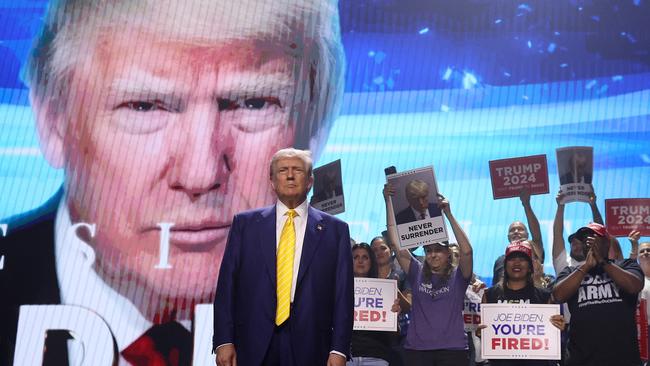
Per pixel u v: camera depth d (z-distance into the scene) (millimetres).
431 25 7863
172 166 7816
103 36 7883
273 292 3254
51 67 7848
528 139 7723
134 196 7773
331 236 3354
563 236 6875
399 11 7891
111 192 7773
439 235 5652
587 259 4938
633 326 4918
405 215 5742
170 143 7828
